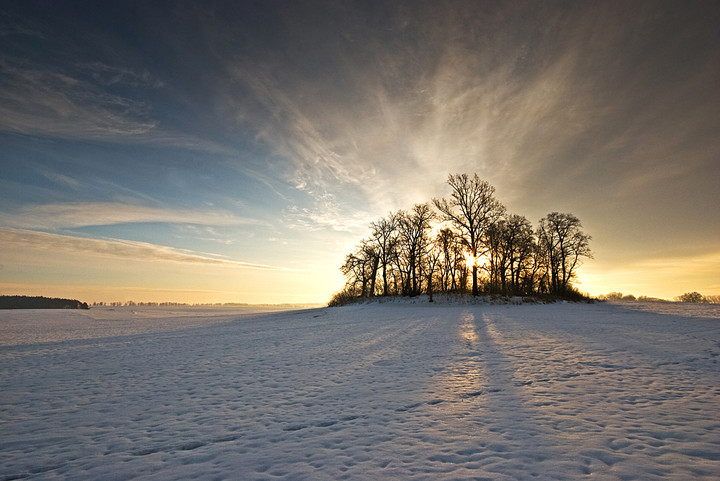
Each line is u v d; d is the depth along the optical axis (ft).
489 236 157.99
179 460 16.93
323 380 32.71
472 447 16.88
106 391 31.17
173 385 32.81
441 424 20.16
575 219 173.58
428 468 14.90
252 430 20.63
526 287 183.52
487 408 22.62
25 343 74.38
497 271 175.22
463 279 170.09
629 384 26.61
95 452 18.22
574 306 127.13
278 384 31.78
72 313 239.50
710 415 19.67
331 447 17.69
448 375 32.32
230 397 28.02
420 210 177.58
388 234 192.13
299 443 18.39
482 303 139.44
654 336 49.67
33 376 38.40
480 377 30.91
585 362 34.78
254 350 53.83
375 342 56.75
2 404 27.53
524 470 14.33
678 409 20.81
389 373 34.47
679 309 105.19
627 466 14.24
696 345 41.45
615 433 17.67
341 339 62.54
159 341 71.51
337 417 22.26
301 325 97.91
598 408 21.56
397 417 21.74
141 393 30.22
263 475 14.96
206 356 49.60
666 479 13.15
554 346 44.93
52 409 26.11
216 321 148.25
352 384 30.68
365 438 18.62
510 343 49.14
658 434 17.31
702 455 14.98
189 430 20.99
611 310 105.50
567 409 21.63
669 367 31.53
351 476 14.44
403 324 83.30
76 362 47.39
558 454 15.66
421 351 46.44
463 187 153.28
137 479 15.14
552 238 178.81
